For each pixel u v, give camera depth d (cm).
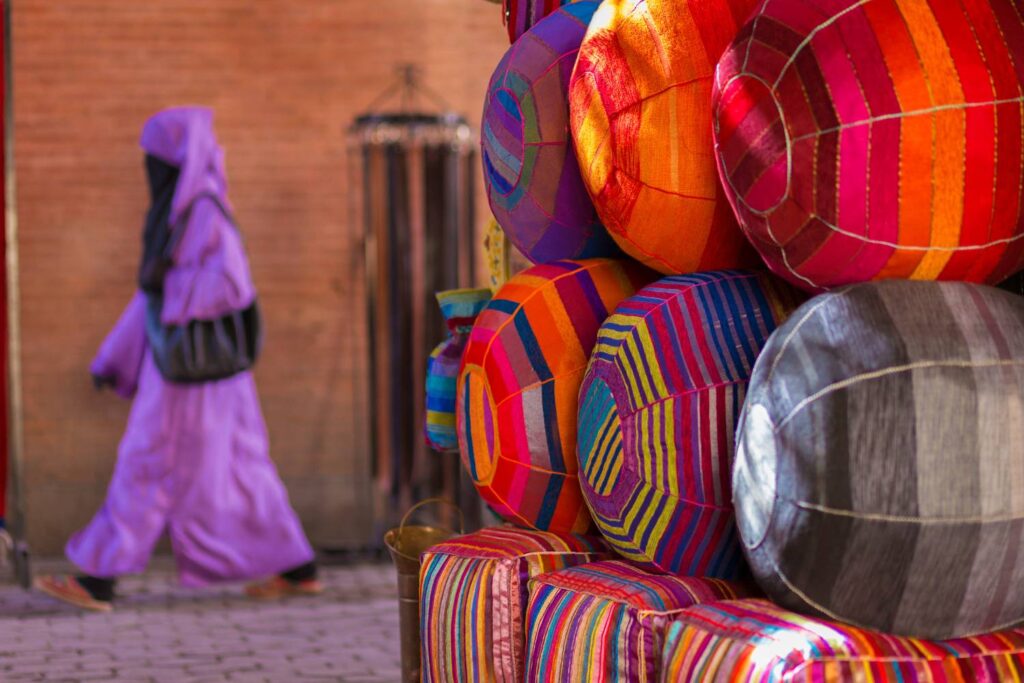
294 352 780
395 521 688
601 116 205
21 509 614
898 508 156
